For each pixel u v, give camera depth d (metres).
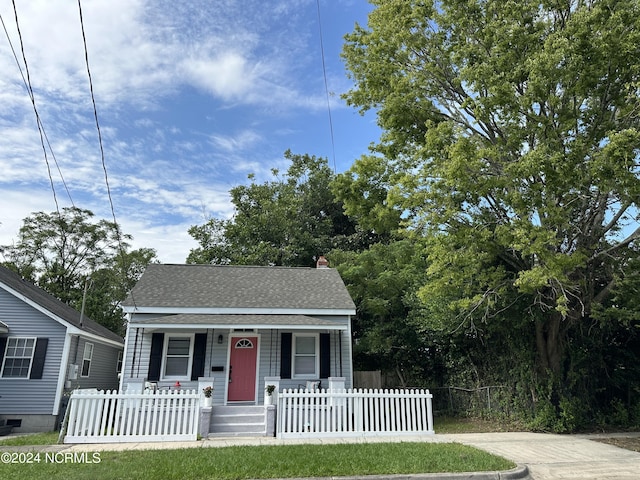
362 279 22.25
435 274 13.90
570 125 11.58
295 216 35.38
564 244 13.37
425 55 15.31
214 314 16.02
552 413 13.78
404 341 20.53
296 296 17.64
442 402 18.98
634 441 12.01
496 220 13.33
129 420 11.06
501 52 12.30
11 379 15.89
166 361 15.68
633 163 10.03
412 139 15.88
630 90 11.04
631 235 12.62
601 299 13.91
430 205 12.45
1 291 16.75
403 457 8.70
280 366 16.12
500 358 16.14
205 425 11.84
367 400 12.52
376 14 15.72
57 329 16.72
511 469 8.01
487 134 14.49
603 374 15.73
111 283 38.47
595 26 10.90
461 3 13.65
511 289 14.13
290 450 9.35
